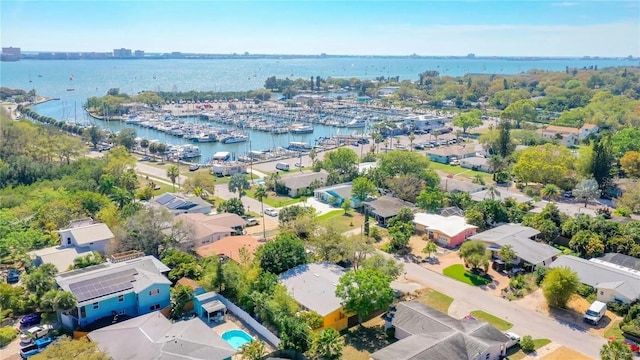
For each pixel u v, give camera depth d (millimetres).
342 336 64500
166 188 139375
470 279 80875
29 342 61750
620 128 197750
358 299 64062
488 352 57094
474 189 129125
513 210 105812
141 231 85625
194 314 70125
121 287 67875
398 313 65250
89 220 96438
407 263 87438
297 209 105750
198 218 103438
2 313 66938
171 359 53375
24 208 101938
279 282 70875
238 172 156750
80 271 72250
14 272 80625
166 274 77438
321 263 80062
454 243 95500
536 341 62500
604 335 63906
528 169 131125
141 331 58875
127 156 151625
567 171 130000
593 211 111562
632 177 131250
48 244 88375
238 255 84250
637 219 105875
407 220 103250
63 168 138000
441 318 62531
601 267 77250
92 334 59500
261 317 65562
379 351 55656
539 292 75812
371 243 86875
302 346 58688
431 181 127188
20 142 153750
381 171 133625
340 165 144500
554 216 100000
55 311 66938
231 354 56250
